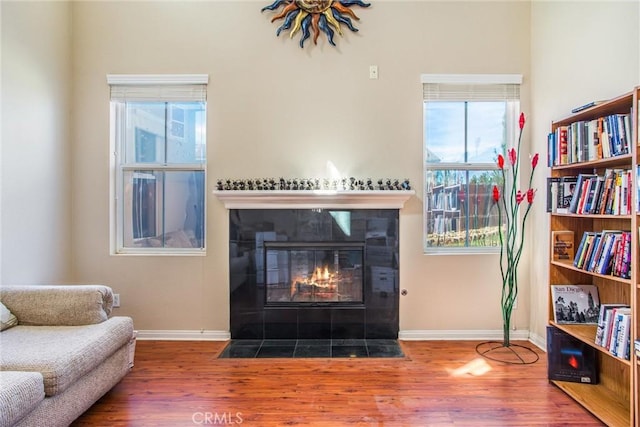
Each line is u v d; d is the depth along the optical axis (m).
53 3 2.95
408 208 3.16
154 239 3.30
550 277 2.40
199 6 3.15
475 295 3.17
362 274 3.17
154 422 1.99
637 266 1.76
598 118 2.19
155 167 3.25
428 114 3.22
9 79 2.56
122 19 3.15
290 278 3.21
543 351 2.90
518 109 3.16
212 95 3.15
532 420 2.00
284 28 3.14
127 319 2.37
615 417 1.96
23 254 2.68
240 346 3.01
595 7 2.38
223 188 3.11
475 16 3.14
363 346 3.00
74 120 3.17
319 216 3.12
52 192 2.95
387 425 1.95
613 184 1.95
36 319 2.24
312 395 2.25
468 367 2.62
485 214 3.21
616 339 1.89
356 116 3.16
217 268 3.18
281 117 3.16
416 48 3.15
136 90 3.18
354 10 3.16
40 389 1.62
